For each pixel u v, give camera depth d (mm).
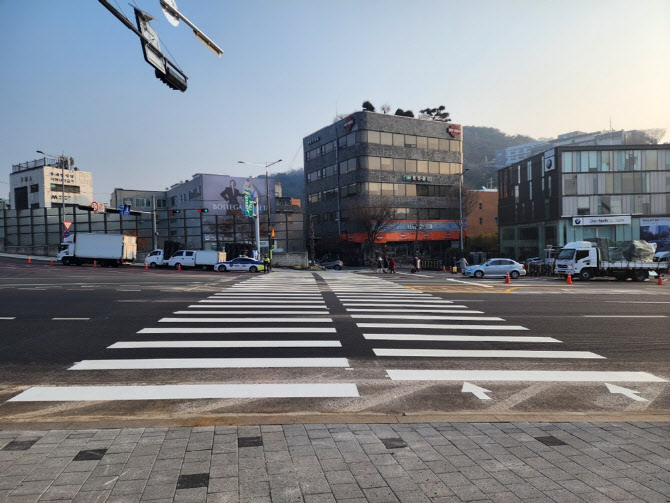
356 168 56875
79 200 82312
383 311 13047
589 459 3947
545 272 33656
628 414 5301
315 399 5902
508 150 170000
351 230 57469
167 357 7828
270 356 7930
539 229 49688
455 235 61875
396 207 57688
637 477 3611
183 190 69562
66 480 3484
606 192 45344
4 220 55219
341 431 4559
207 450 4047
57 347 8531
